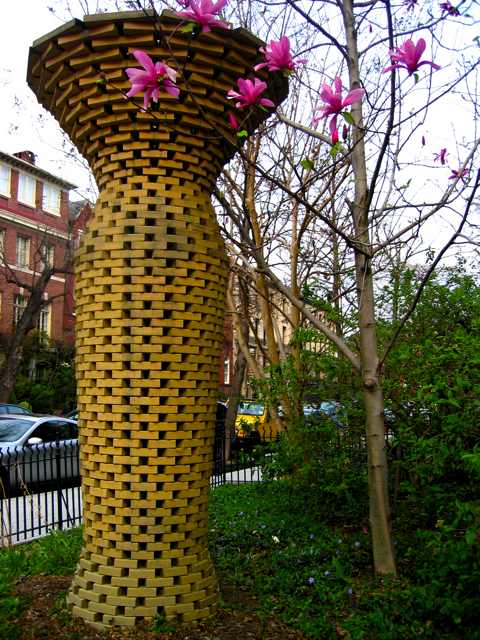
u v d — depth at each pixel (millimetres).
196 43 3934
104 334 4051
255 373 9359
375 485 4578
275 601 4262
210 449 4266
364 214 4621
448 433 4883
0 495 9703
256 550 5547
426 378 5391
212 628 3865
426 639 3703
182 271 4070
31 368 25359
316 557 5102
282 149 9469
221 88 4125
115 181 4234
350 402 6559
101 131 4207
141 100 3992
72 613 3982
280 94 4555
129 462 3963
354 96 3484
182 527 4016
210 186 4441
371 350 4586
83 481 4188
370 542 5531
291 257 8992
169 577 3912
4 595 4363
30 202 27375
